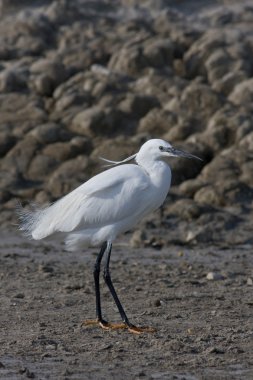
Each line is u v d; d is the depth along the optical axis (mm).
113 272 13898
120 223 10445
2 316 10891
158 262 15023
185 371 8539
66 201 10500
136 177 10438
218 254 15914
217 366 8703
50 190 20125
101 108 22641
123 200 10328
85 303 11680
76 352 9250
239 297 12078
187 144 21094
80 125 22375
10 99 23531
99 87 23438
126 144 21172
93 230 10453
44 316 10898
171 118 22188
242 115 21750
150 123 22219
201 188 19500
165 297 11977
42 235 10539
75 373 8469
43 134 21812
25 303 11641
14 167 21125
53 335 9969
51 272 13867
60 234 10555
